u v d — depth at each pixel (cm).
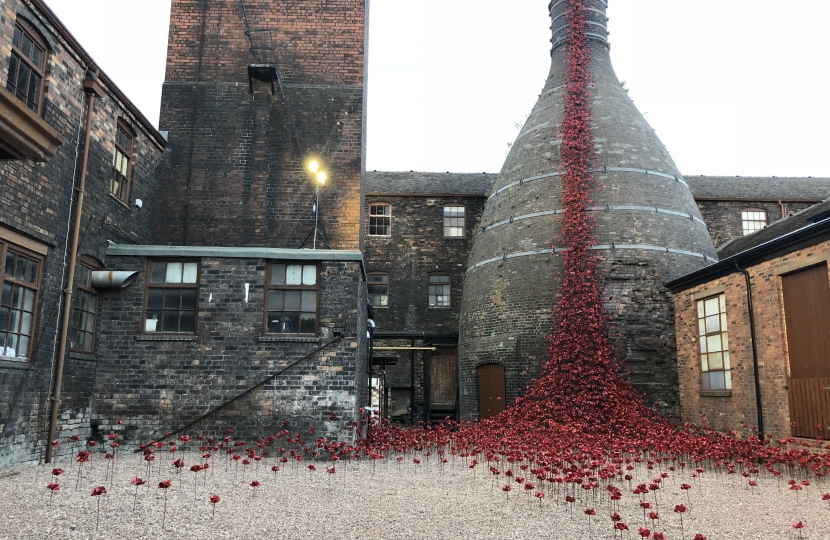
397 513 698
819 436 1096
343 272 1236
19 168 938
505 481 946
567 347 1716
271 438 1084
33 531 569
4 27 886
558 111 2038
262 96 1620
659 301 1761
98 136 1192
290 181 1581
